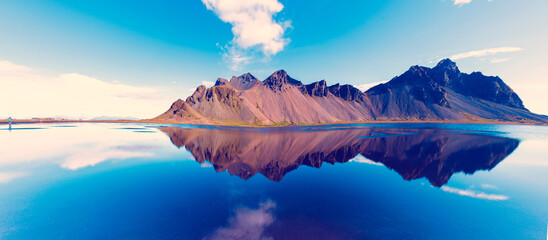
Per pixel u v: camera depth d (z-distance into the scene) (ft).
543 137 274.57
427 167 116.67
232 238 47.78
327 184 87.40
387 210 63.10
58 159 130.52
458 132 330.95
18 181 89.15
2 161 124.77
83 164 118.83
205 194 75.36
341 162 128.47
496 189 83.30
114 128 396.57
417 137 254.68
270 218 57.26
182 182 89.04
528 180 94.99
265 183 88.38
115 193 75.92
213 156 143.13
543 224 57.06
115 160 129.59
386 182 90.48
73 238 48.60
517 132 354.74
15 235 49.65
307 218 57.31
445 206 66.90
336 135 280.51
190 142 205.77
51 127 425.28
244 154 150.92
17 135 260.62
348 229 51.88
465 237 50.49
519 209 65.72
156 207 64.18
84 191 77.92
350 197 73.20
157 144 191.42
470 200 71.97
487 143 207.31
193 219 56.70
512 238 50.55
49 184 85.40
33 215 59.11
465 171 109.19
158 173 102.27
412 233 50.96
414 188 83.25
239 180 92.32
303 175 100.89
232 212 60.80
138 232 50.44
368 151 164.35
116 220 56.24
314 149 173.37
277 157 142.10
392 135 279.90
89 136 251.39
